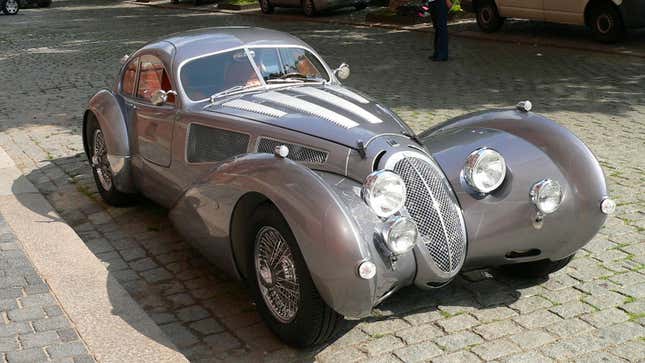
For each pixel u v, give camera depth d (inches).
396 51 655.1
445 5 585.3
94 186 311.1
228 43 248.7
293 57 249.8
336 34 778.8
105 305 191.6
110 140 263.1
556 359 173.5
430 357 175.6
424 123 398.0
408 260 179.8
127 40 791.7
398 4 836.0
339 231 163.2
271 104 219.1
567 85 489.1
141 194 275.4
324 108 211.6
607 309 197.6
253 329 191.9
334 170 188.7
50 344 172.1
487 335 185.6
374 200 170.6
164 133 240.7
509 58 598.5
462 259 190.2
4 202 278.2
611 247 237.6
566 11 649.0
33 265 216.8
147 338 175.5
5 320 183.9
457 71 552.7
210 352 180.9
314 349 181.0
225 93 233.0
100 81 557.3
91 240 254.2
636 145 348.8
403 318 195.5
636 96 451.5
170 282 220.7
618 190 288.4
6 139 392.5
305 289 169.9
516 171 199.2
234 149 212.8
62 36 848.9
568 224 197.5
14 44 789.9
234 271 199.2
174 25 927.7
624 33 620.1
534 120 212.2
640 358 173.2
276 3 995.9
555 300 203.6
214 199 193.0
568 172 198.8
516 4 691.4
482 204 195.2
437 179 191.3
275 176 175.3
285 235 171.8
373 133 194.7
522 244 197.6
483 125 217.6
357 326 191.6
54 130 409.7
